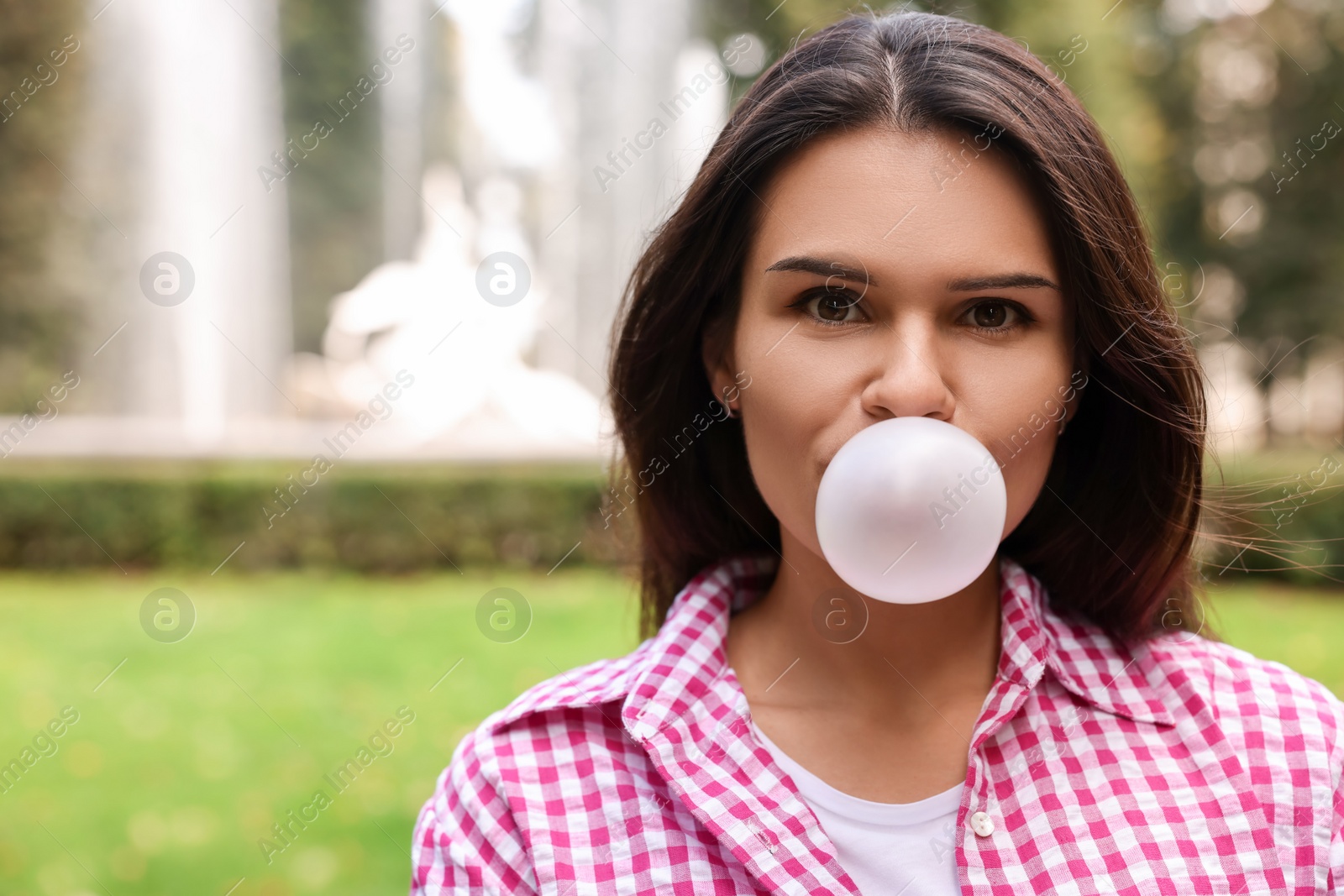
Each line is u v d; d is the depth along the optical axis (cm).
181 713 423
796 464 102
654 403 127
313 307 1310
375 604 611
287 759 375
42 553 726
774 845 105
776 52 934
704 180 112
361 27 1286
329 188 1300
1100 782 109
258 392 1102
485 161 1139
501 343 929
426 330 921
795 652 116
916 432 94
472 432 912
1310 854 104
